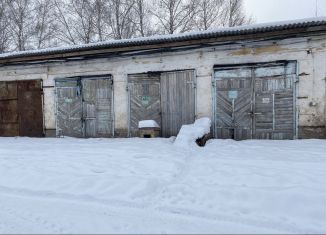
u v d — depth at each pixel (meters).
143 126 12.05
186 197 5.53
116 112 13.09
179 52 12.03
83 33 29.14
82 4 28.95
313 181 5.94
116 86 13.05
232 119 11.41
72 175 6.75
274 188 5.62
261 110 11.04
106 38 28.52
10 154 9.41
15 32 29.86
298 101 10.54
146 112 12.66
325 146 9.02
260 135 11.09
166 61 12.27
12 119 14.93
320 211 4.88
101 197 5.70
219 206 5.15
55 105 14.13
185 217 4.75
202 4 28.09
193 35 11.08
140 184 6.03
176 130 12.23
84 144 11.19
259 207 5.07
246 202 5.23
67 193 5.96
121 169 7.17
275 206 5.06
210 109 11.70
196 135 10.12
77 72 13.68
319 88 10.29
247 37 10.64
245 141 10.55
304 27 9.95
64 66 13.89
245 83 11.20
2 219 4.71
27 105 14.64
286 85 10.68
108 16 28.44
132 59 12.76
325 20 9.59
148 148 9.51
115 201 5.48
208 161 7.62
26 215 4.86
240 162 7.42
